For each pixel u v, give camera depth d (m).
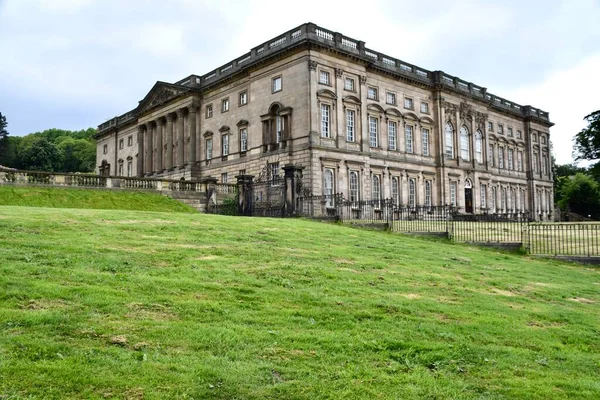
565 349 9.96
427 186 62.34
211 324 9.42
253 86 55.53
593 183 95.38
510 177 77.69
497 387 7.86
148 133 75.06
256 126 54.69
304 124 48.81
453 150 66.06
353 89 53.62
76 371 7.13
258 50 55.34
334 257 17.11
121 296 10.44
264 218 28.05
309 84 48.75
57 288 10.39
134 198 38.03
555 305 13.71
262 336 8.99
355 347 8.93
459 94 66.88
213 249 16.28
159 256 14.38
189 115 65.25
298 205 37.22
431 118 63.53
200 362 7.79
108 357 7.65
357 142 53.25
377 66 55.88
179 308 10.08
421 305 11.96
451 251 22.52
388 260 17.83
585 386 8.06
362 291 12.74
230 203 40.94
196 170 63.94
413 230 31.03
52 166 121.00
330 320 10.30
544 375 8.48
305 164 48.28
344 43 52.75
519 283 16.27
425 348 9.15
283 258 15.90
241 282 12.45
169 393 6.84
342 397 7.13
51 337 8.20
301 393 7.16
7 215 19.11
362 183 52.88
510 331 10.70
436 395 7.39
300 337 9.10
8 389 6.56
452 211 56.22
